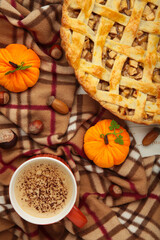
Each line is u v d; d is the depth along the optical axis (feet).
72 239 1.59
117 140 1.44
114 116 1.57
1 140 1.44
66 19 1.28
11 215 1.53
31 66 1.42
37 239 1.56
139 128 1.62
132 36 1.28
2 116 1.51
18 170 1.37
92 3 1.25
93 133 1.48
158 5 1.28
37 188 1.44
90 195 1.58
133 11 1.27
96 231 1.56
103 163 1.48
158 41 1.30
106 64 1.33
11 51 1.43
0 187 1.53
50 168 1.42
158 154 1.63
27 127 1.52
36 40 1.51
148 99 1.35
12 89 1.46
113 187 1.58
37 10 1.40
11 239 1.60
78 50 1.29
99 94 1.32
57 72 1.51
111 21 1.27
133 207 1.62
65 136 1.54
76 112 1.57
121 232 1.56
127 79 1.31
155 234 1.59
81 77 1.31
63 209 1.44
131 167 1.57
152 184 1.64
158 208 1.62
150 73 1.31
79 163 1.58
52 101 1.49
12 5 1.44
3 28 1.44
